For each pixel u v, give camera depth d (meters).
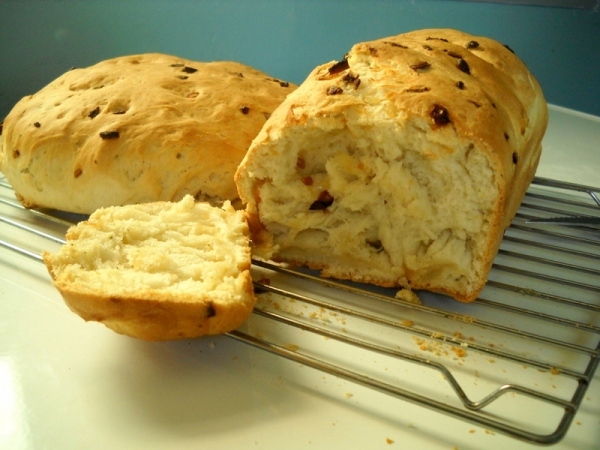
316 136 0.23
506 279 0.26
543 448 0.16
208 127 0.28
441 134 0.20
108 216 0.23
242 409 0.18
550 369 0.18
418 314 0.23
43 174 0.28
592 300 0.24
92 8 0.50
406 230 0.23
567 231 0.30
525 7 0.49
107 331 0.21
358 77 0.23
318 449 0.16
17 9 0.47
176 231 0.23
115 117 0.28
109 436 0.17
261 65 0.57
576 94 0.51
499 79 0.25
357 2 0.53
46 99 0.31
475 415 0.16
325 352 0.20
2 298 0.23
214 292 0.19
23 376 0.19
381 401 0.18
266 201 0.25
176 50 0.56
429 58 0.24
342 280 0.25
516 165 0.23
